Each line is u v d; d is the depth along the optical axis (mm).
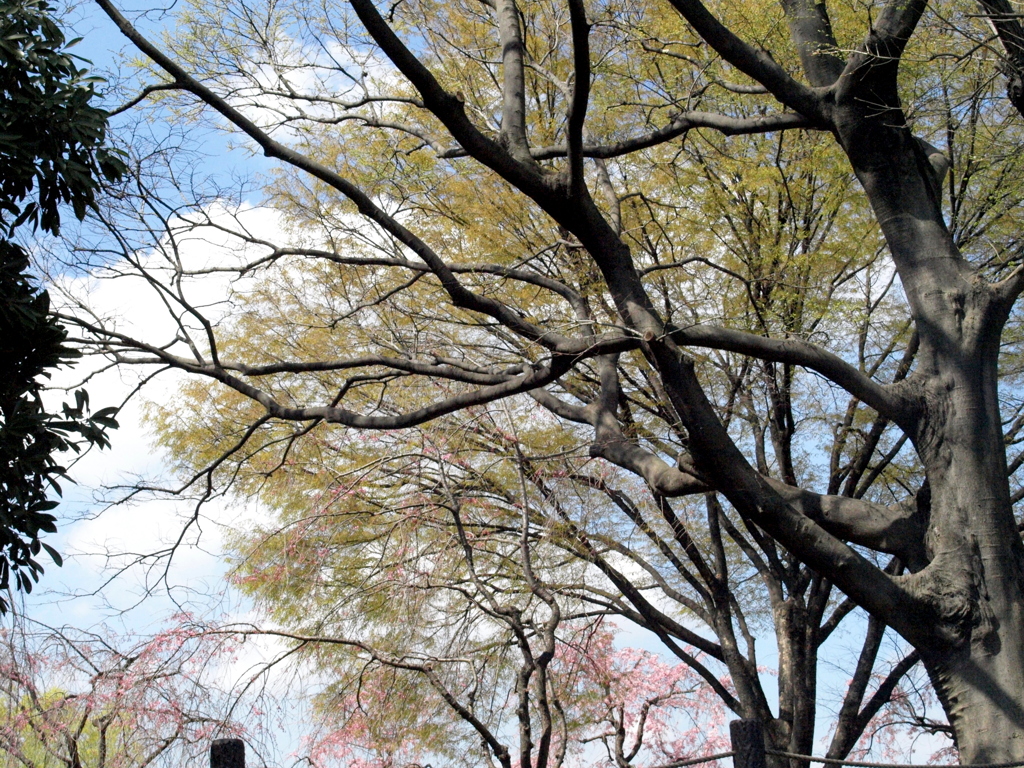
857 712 9688
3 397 5367
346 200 9727
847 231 9578
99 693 6793
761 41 8328
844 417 10039
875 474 9844
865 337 10242
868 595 6527
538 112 10484
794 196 9641
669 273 10203
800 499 7195
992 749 6082
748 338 6898
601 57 9828
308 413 7793
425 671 6379
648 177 10359
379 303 8875
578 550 9430
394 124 8906
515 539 9680
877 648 9906
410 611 7449
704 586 11070
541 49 10234
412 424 7645
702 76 9406
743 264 9844
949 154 9328
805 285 9539
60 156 5555
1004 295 7098
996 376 7098
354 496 8945
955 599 6445
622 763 7859
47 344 5508
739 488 6590
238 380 7672
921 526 6934
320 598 9562
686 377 6535
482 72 10344
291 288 9984
